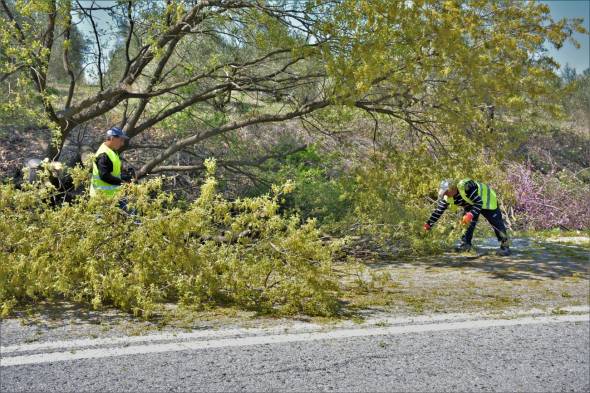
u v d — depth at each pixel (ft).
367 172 29.12
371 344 12.59
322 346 12.35
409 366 11.36
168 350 11.76
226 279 16.11
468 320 14.71
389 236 27.14
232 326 13.67
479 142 27.22
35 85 31.78
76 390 9.68
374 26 24.79
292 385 10.21
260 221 17.22
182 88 34.76
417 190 28.99
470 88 25.73
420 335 13.37
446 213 30.32
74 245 15.94
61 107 40.60
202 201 16.84
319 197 32.40
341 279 20.38
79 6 30.55
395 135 33.76
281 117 31.71
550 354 12.32
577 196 51.37
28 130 44.83
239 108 38.88
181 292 15.92
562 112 25.85
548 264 24.66
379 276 18.80
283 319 14.56
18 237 15.89
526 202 48.55
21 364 10.79
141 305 14.82
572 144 69.46
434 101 27.50
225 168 37.88
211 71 31.86
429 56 25.27
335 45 27.04
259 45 28.48
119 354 11.44
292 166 36.63
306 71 32.27
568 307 16.43
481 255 26.84
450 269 23.12
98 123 48.80
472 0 23.82
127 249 16.66
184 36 32.71
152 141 47.47
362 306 16.12
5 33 27.07
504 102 24.99
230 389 9.95
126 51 32.73
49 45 31.24
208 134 33.45
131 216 16.51
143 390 9.77
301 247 16.25
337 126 35.91
